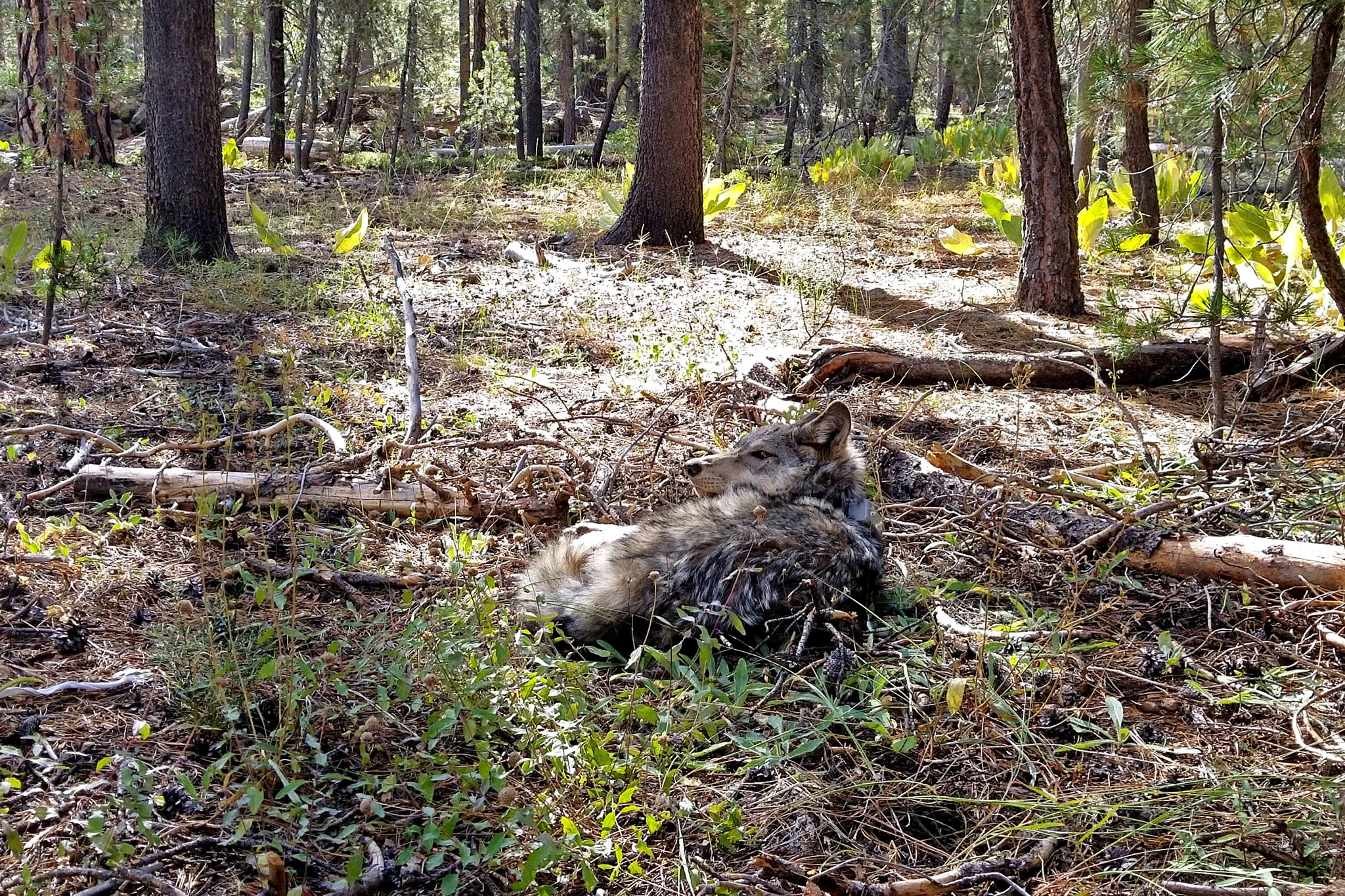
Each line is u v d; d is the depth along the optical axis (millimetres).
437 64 22797
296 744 3236
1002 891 2814
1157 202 14641
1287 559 4508
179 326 8516
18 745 3230
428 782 2867
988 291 11781
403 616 4195
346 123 22547
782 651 3963
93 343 7949
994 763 3400
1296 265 9273
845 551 4262
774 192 18594
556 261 11953
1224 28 6250
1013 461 6320
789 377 7930
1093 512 5328
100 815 2709
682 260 12781
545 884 2779
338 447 5613
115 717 3400
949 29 24578
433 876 2775
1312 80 6258
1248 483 5520
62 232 8094
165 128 10531
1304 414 7262
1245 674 3955
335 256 11992
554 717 3311
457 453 5996
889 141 28219
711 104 22344
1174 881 2838
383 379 7477
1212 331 6637
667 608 4047
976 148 26047
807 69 24922
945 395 7828
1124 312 7262
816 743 3359
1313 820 3012
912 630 4258
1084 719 3688
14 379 6926
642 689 3691
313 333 8609
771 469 4961
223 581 4051
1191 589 4602
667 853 2951
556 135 30609
